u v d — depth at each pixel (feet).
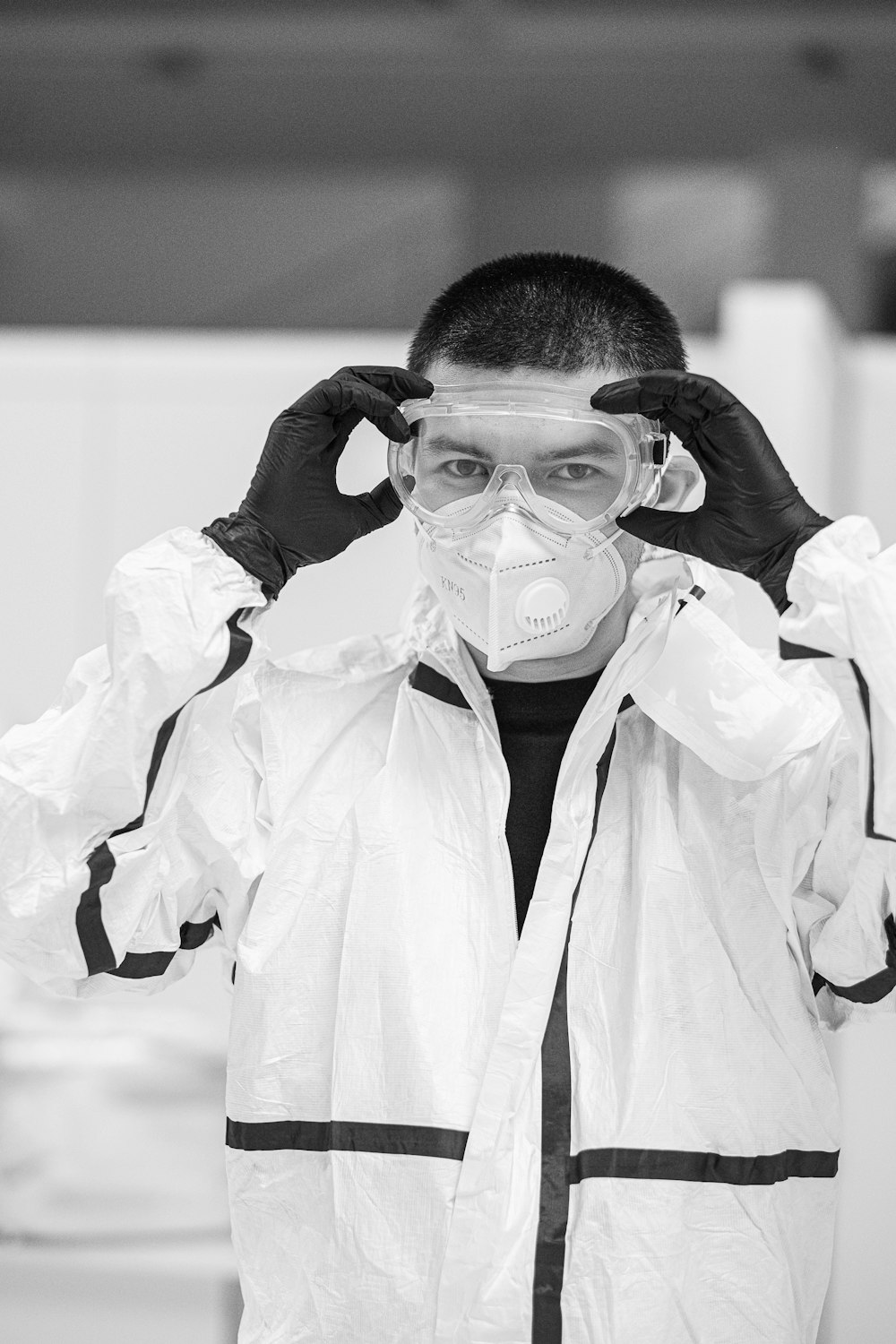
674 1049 4.17
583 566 4.25
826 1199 4.35
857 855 4.21
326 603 9.06
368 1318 4.05
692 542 4.14
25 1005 8.70
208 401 9.52
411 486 4.41
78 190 13.75
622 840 4.37
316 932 4.34
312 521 4.26
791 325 8.58
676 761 4.46
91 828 4.17
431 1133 4.08
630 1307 3.98
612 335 4.34
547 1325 3.98
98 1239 7.47
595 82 13.76
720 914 4.30
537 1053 4.12
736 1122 4.16
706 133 13.91
